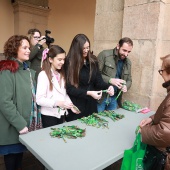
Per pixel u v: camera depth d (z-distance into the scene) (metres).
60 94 1.65
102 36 2.69
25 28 5.11
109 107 2.25
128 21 2.27
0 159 2.06
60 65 1.60
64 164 0.97
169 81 1.11
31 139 1.21
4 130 1.44
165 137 1.02
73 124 1.47
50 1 5.42
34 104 1.54
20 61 1.50
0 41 5.04
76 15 5.58
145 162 1.16
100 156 1.06
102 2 2.62
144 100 2.27
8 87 1.38
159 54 2.18
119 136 1.31
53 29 5.62
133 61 2.31
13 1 5.00
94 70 1.80
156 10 2.03
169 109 1.04
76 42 1.65
